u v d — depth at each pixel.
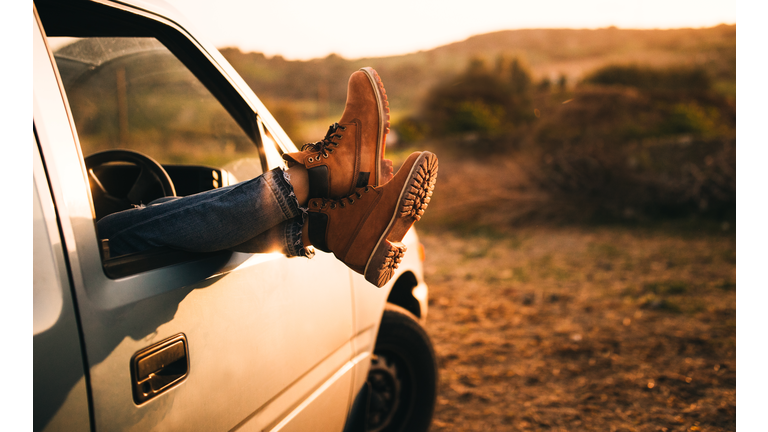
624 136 9.90
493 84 18.77
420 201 1.23
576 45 50.84
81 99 1.90
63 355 0.76
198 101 1.67
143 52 1.55
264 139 1.54
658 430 2.49
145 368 0.90
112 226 1.11
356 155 1.23
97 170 1.78
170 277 1.00
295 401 1.39
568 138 9.46
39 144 0.81
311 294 1.46
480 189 9.38
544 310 4.38
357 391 1.79
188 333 1.01
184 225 1.06
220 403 1.09
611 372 3.14
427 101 18.47
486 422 2.62
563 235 7.48
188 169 1.70
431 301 4.72
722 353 3.33
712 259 5.82
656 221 7.88
